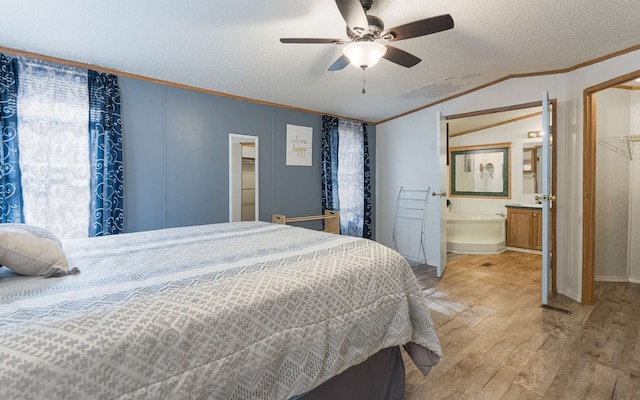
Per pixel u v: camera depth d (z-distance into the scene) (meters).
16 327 0.76
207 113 3.43
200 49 2.54
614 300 3.11
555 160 3.32
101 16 2.04
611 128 3.70
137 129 2.98
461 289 3.44
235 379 0.97
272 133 3.98
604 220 3.75
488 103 3.75
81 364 0.73
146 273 1.24
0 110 2.33
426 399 1.69
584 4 2.07
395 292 1.54
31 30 2.16
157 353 0.84
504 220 5.47
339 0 1.56
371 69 3.12
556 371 1.93
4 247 1.16
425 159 4.55
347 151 4.77
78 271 1.27
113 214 2.82
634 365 1.98
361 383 1.48
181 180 3.26
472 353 2.14
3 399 0.64
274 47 2.55
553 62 3.03
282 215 3.93
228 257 1.50
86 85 2.69
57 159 2.58
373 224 5.25
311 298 1.21
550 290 3.34
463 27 2.38
